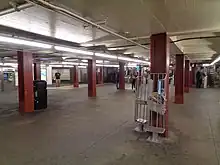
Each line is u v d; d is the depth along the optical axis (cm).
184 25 319
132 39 439
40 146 335
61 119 532
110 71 2311
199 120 518
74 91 1320
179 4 223
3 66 1371
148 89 392
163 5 228
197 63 1666
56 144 344
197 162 275
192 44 563
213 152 309
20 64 622
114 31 367
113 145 340
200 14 261
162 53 377
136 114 427
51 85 1872
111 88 1525
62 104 787
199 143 349
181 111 640
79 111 645
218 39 475
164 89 365
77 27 344
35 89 668
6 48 531
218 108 693
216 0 212
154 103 368
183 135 394
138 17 276
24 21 303
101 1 216
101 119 532
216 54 848
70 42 538
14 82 1546
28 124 480
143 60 1129
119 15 267
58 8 215
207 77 1697
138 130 422
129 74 2184
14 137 382
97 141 360
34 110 662
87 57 882
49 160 282
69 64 1587
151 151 314
